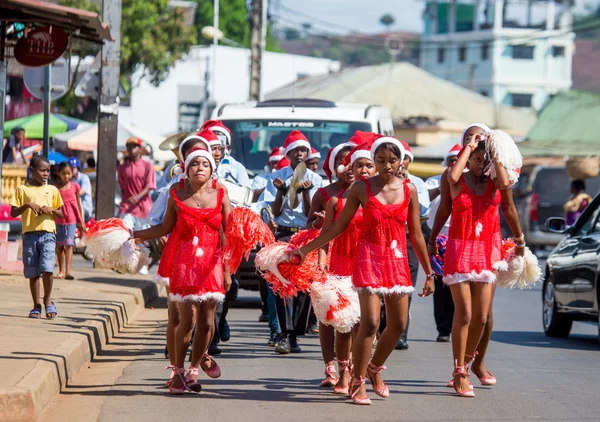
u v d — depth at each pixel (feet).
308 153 50.31
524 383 40.01
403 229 34.76
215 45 228.84
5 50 55.88
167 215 36.50
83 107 192.34
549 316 57.52
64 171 67.82
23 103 166.40
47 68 73.00
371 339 34.78
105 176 74.59
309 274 35.88
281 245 35.86
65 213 68.03
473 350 37.60
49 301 49.06
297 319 46.37
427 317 65.92
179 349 36.09
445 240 50.80
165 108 258.16
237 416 32.83
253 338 51.98
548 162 188.03
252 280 60.34
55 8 49.06
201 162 35.37
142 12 181.98
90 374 40.16
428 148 190.90
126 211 79.92
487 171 37.06
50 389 34.35
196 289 35.22
